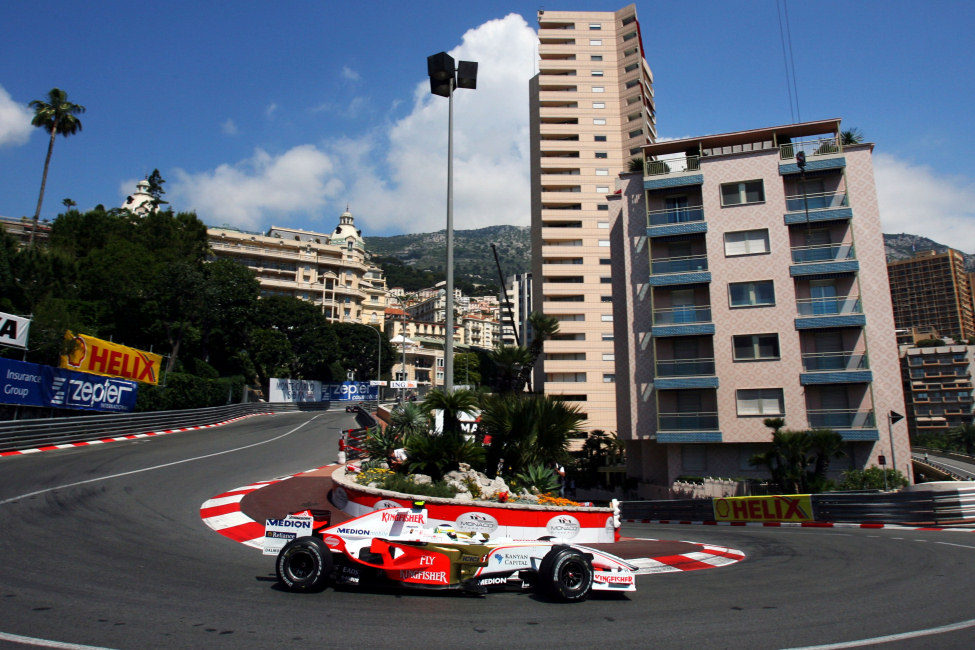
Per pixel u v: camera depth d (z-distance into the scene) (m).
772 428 28.12
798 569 9.59
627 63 66.44
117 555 8.27
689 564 10.08
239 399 55.50
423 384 94.62
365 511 11.43
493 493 12.13
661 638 5.57
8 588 6.36
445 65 14.40
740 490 26.38
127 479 15.66
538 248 67.62
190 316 49.03
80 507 11.71
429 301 166.88
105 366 30.11
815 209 29.28
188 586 6.91
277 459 22.41
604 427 59.06
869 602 7.10
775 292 29.27
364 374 83.19
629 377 31.30
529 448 13.88
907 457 26.61
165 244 56.75
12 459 18.41
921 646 5.37
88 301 45.12
